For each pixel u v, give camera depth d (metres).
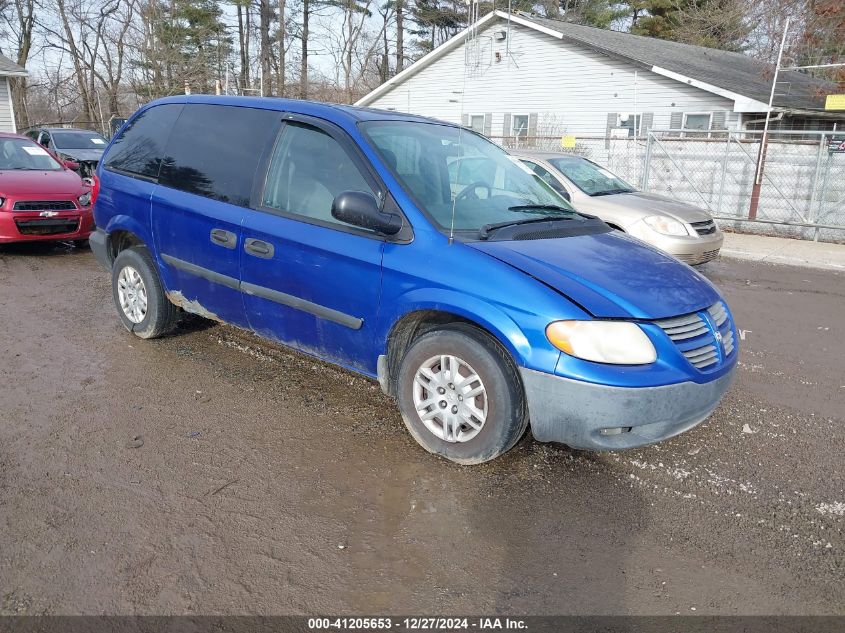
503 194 4.30
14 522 3.00
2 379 4.62
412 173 3.96
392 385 3.92
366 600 2.61
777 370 5.46
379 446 3.85
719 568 2.88
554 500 3.36
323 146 4.15
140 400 4.36
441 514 3.20
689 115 19.73
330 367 5.03
